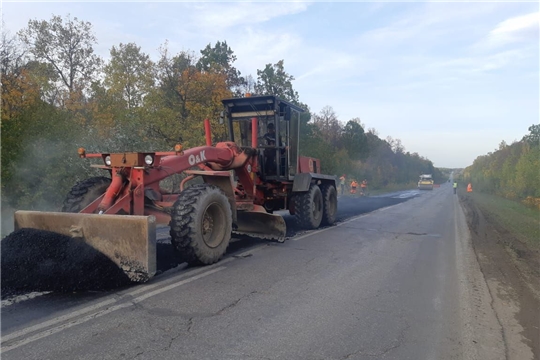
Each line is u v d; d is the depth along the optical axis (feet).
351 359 11.62
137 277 16.57
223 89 70.23
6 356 10.78
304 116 92.63
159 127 61.87
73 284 15.89
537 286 20.04
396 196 107.96
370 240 30.50
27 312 13.70
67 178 35.88
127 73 84.99
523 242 33.68
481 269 23.09
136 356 11.08
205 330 12.97
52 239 17.22
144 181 19.53
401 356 11.96
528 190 89.86
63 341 11.75
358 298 16.88
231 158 26.61
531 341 13.42
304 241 28.89
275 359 11.35
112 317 13.60
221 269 20.25
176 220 19.53
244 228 27.37
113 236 16.79
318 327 13.71
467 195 130.72
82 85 79.56
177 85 69.82
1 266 15.99
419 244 29.81
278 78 92.22
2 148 32.94
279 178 31.07
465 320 15.01
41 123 35.58
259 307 15.23
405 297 17.30
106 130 46.60
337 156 119.55
